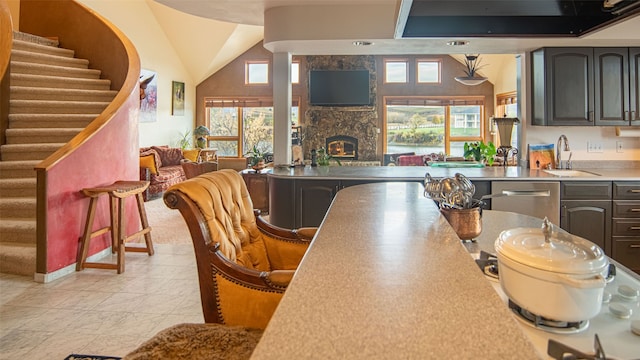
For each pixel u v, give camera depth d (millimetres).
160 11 9125
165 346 1284
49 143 4715
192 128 11328
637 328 888
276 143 4469
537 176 3701
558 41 3676
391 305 742
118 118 4312
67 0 6234
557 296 869
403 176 3762
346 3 3795
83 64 6070
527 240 995
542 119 3975
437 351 590
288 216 3910
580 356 705
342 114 11000
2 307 2871
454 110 11094
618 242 3594
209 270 1596
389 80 11070
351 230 1328
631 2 1883
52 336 2457
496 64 10234
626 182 3580
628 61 3865
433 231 1311
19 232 3717
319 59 11008
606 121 3889
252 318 1557
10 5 6406
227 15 4199
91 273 3590
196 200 1639
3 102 4656
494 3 2170
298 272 920
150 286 3289
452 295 786
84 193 3646
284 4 3854
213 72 11328
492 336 633
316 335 633
